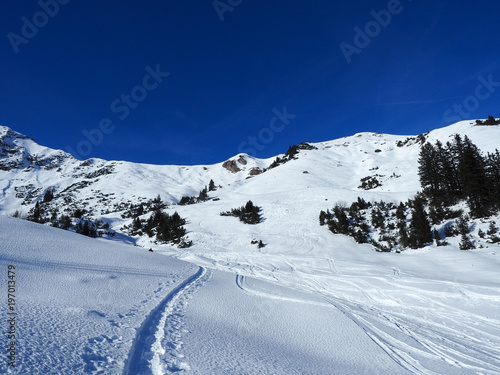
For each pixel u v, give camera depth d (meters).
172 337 5.09
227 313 7.55
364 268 18.52
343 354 5.71
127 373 3.67
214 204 57.47
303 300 10.20
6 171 182.62
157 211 51.88
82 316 5.28
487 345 6.88
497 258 17.12
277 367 4.48
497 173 25.08
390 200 38.84
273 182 80.81
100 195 128.50
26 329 4.16
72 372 3.24
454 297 10.97
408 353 6.17
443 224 26.66
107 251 14.85
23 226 16.45
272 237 35.03
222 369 4.05
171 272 12.74
